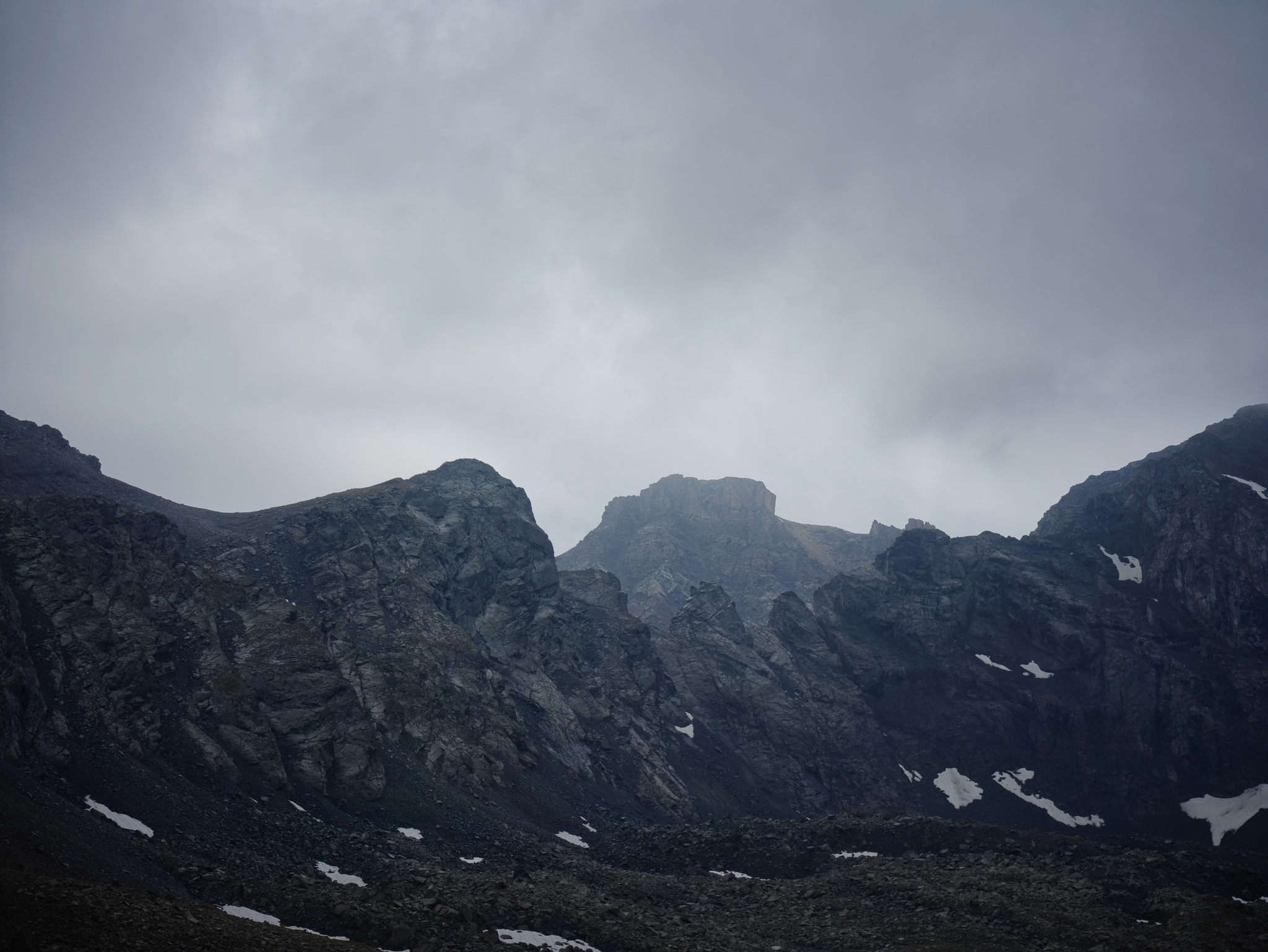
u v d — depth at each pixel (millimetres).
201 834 66688
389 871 72375
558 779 135875
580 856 103625
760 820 125250
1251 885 90625
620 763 158875
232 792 80750
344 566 145500
